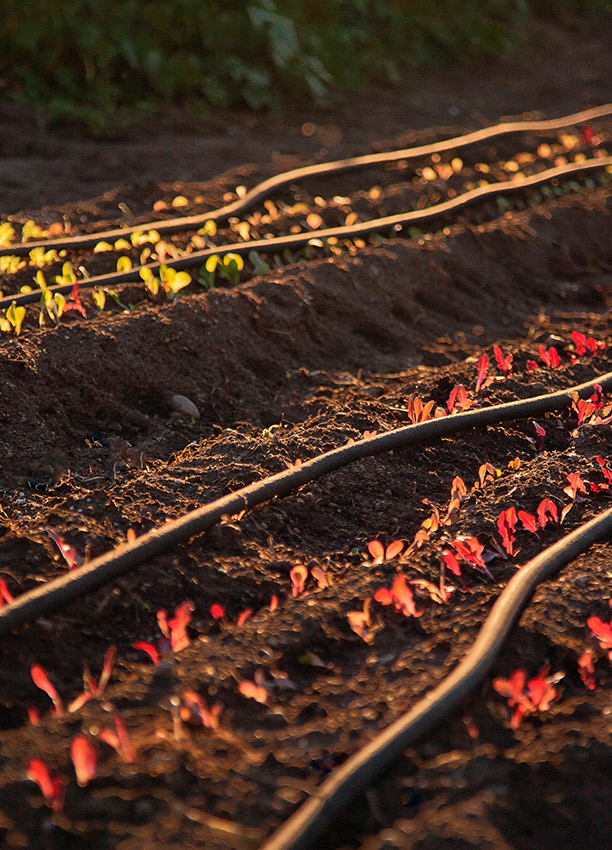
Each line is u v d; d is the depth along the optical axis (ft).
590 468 15.83
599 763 9.48
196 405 19.13
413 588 12.58
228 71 45.65
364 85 52.39
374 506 15.21
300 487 15.08
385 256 25.36
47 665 11.00
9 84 40.45
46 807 8.82
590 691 10.75
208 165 36.73
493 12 67.41
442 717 9.92
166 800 8.94
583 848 8.70
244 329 21.24
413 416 17.49
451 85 56.80
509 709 10.29
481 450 17.31
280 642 11.37
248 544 13.60
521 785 9.25
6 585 12.11
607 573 12.75
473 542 12.76
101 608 11.78
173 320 20.30
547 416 18.44
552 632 11.50
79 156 35.32
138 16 43.68
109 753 9.49
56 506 14.16
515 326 24.99
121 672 11.11
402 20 58.49
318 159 37.42
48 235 25.82
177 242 26.37
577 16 76.95
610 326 24.35
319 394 20.25
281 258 26.03
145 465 16.75
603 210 31.73
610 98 56.13
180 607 11.56
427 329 24.22
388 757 9.35
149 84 43.47
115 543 13.32
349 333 22.97
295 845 8.32
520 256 28.19
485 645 10.96
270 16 46.44
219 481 15.28
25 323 20.17
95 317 20.93
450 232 28.02
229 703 10.44
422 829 8.67
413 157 37.06
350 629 11.78
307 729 10.09
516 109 52.49
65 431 17.51
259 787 9.21
